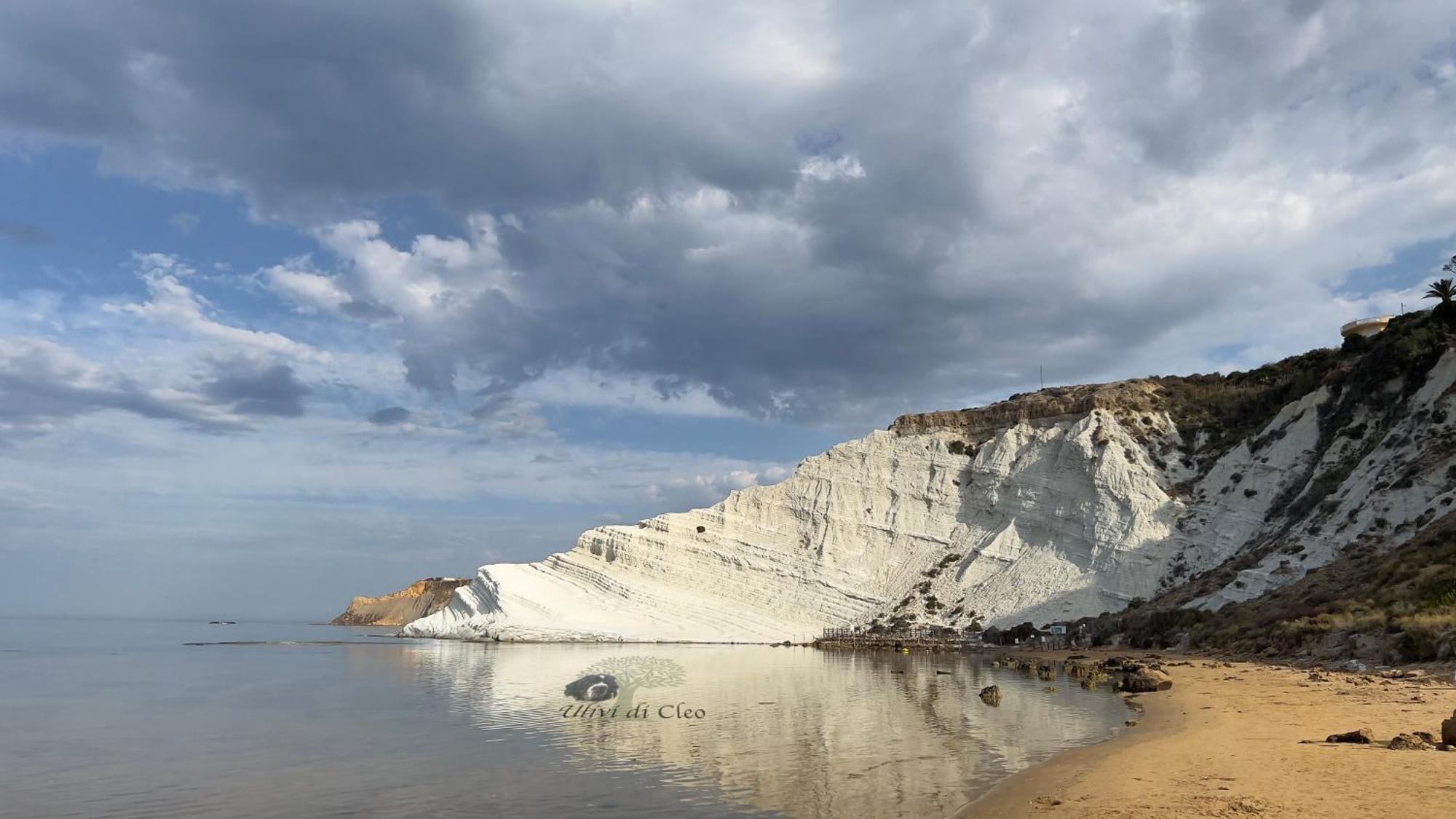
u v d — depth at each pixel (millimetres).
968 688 41281
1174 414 101438
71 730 30203
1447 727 19000
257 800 19016
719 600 96750
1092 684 41094
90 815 18016
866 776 20000
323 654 76000
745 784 19406
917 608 91000
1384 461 67062
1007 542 95000
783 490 108875
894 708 33406
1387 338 80500
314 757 24188
